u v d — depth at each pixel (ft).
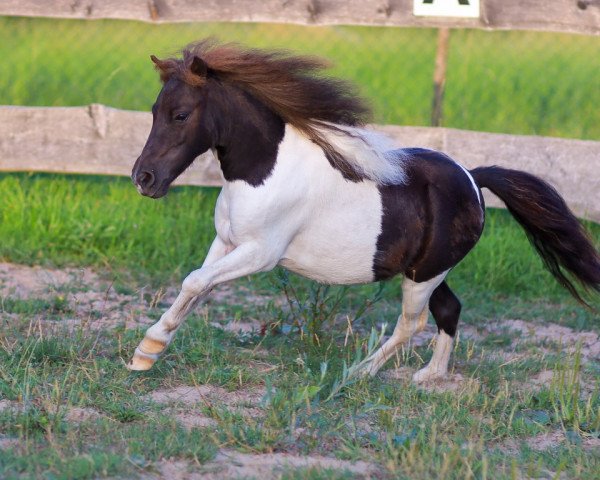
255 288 38.83
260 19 42.37
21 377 26.53
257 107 25.43
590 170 42.24
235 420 24.76
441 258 28.37
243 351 30.27
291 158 25.84
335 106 26.04
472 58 73.15
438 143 42.29
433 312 30.22
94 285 37.99
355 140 26.20
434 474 22.22
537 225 30.45
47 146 42.70
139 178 24.31
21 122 42.52
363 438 24.21
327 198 26.48
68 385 26.02
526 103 62.13
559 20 42.57
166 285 38.60
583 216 42.50
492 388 29.14
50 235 41.55
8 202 43.16
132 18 42.42
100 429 23.36
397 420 25.49
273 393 26.45
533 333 35.60
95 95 59.16
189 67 24.26
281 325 32.19
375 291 38.58
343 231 26.86
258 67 25.23
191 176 42.68
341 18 42.45
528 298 40.57
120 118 42.63
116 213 42.96
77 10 42.32
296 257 27.37
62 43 71.97
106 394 25.79
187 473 21.53
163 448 22.36
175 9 42.37
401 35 77.56
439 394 27.91
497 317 37.83
